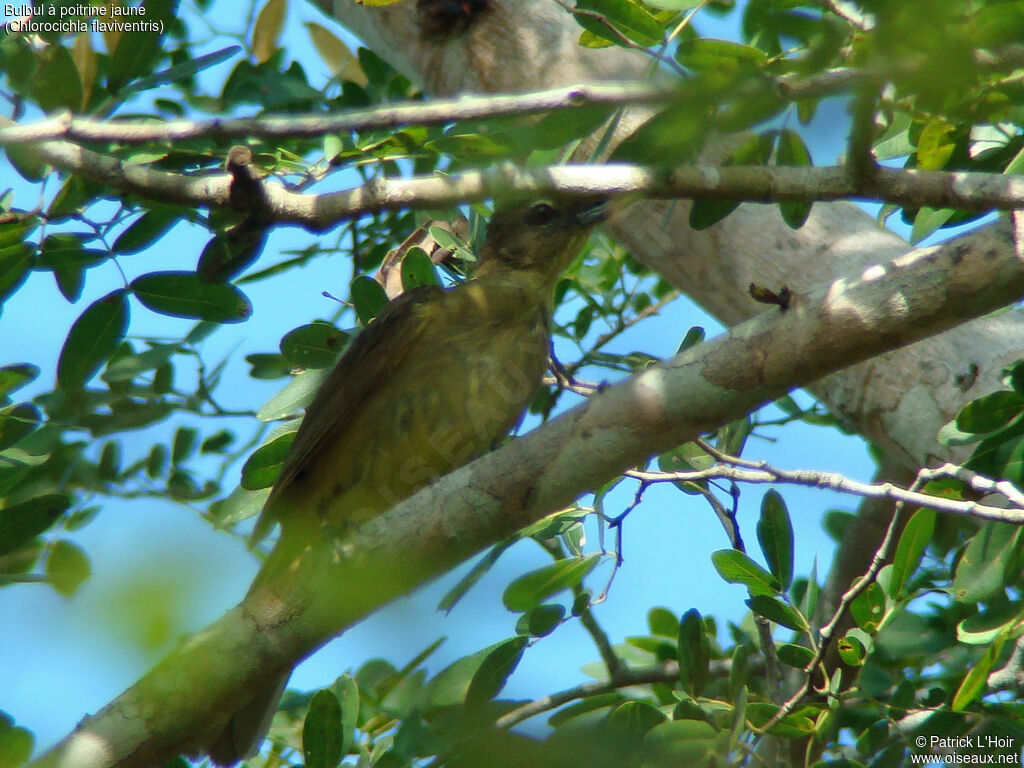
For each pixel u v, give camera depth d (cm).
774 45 670
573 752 587
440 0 1030
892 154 842
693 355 667
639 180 676
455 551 704
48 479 985
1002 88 568
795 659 855
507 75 1003
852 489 764
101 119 809
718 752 725
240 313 868
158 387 999
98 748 662
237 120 653
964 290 609
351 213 674
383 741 819
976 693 734
